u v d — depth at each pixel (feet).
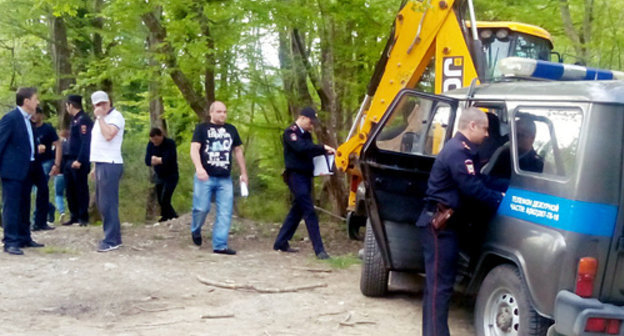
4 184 25.82
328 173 28.37
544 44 29.14
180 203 64.59
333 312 19.84
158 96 45.01
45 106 63.57
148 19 35.17
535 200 14.65
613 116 13.51
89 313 18.80
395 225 19.39
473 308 21.02
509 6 38.40
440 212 15.92
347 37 40.88
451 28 26.50
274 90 43.80
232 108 43.04
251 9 32.91
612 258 13.39
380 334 18.06
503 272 15.53
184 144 56.95
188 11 32.81
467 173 15.55
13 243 25.85
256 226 36.11
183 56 36.88
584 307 13.15
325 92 45.47
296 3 34.55
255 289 22.04
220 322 18.44
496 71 28.02
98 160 27.14
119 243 28.02
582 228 13.44
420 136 20.08
